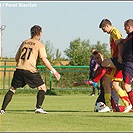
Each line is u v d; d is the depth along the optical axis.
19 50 20.42
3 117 18.47
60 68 46.19
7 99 20.31
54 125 15.94
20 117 18.50
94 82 22.81
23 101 33.94
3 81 44.69
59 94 45.81
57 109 25.91
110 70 22.23
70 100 36.06
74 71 46.09
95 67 29.89
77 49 69.50
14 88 20.44
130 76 18.98
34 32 20.34
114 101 22.91
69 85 46.16
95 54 24.00
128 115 19.92
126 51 18.86
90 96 42.53
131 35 18.84
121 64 21.50
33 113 20.61
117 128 15.23
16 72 20.27
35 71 20.28
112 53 21.95
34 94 44.59
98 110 22.84
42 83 20.56
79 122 16.86
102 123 16.58
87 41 73.12
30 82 20.27
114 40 21.06
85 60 63.25
